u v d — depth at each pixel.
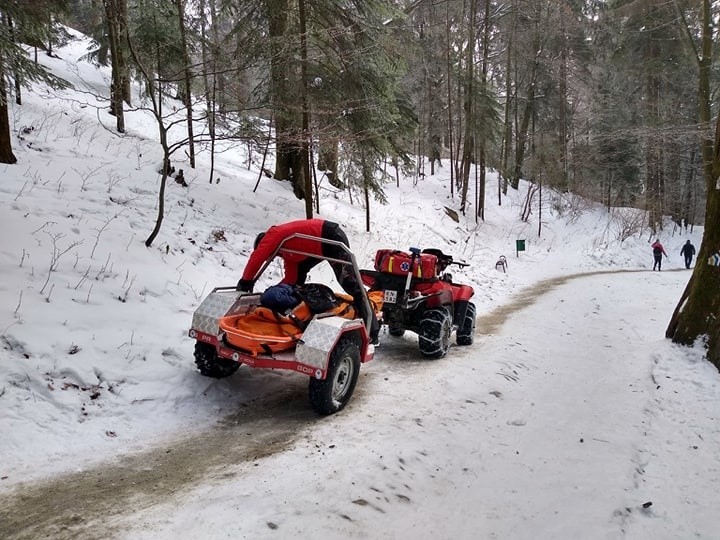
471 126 26.44
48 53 19.14
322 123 10.60
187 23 11.89
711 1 16.62
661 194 31.33
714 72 20.42
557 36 32.75
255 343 4.32
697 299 7.23
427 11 27.86
